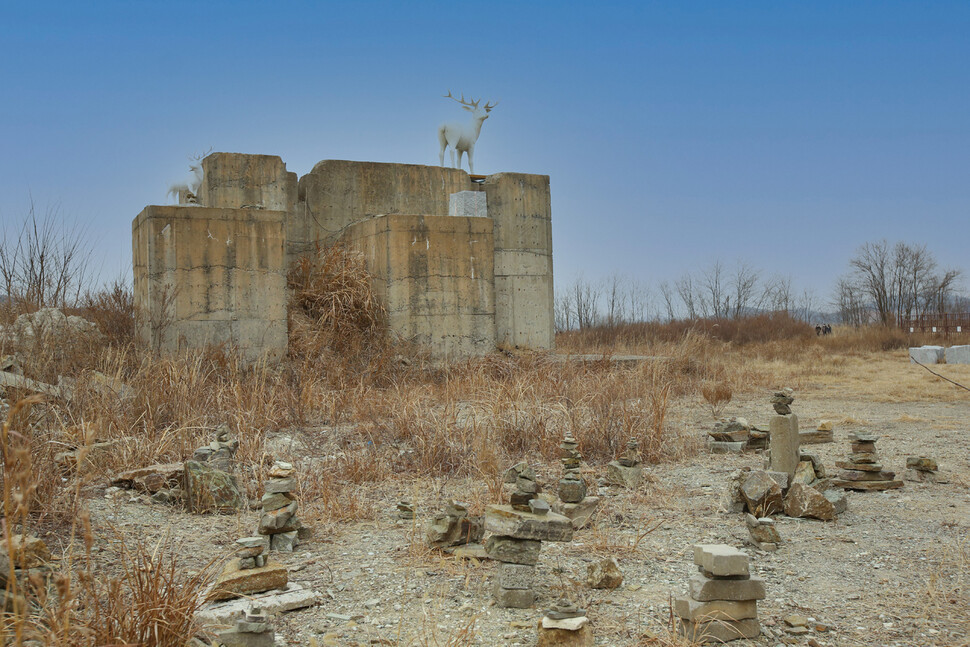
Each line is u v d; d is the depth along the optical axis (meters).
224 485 7.73
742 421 11.27
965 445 11.61
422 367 16.50
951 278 59.00
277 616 5.31
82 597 4.85
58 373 11.25
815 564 6.36
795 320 42.47
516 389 12.66
